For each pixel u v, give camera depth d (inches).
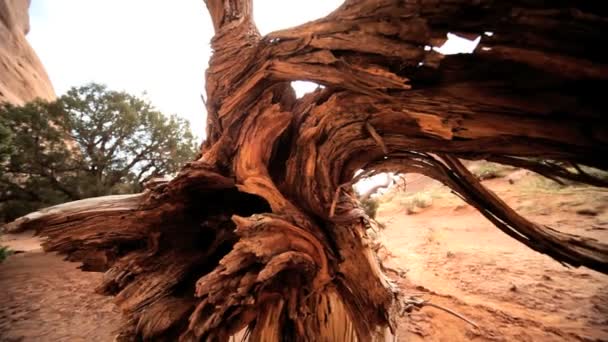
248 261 124.6
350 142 123.0
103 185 807.7
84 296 416.2
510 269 381.1
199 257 165.2
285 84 148.8
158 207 152.2
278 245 127.5
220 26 156.6
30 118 757.9
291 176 142.6
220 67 146.6
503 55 72.3
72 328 329.1
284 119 135.7
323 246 139.3
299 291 153.2
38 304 381.7
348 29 96.2
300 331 173.0
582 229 431.5
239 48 140.6
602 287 296.2
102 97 868.0
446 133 91.5
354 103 110.3
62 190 770.8
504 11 67.9
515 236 114.1
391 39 88.2
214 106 160.7
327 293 185.3
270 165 159.5
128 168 904.3
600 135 65.6
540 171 90.0
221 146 153.4
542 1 62.9
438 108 89.7
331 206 126.9
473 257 447.5
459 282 365.4
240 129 147.4
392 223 808.3
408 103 95.2
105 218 151.1
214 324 119.6
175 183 146.3
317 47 106.7
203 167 148.8
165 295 145.4
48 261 553.0
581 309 261.6
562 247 101.5
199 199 167.8
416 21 80.4
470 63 82.1
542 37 64.6
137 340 131.3
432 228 674.2
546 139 76.2
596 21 56.8
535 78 71.7
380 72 91.9
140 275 146.9
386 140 115.1
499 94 78.2
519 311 274.8
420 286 362.6
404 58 88.4
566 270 354.0
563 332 230.8
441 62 87.3
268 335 156.9
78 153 865.5
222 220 170.6
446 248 515.5
